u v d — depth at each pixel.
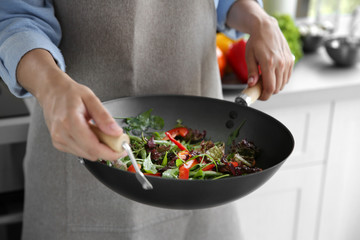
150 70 0.82
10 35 0.63
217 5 0.89
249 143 0.72
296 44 1.40
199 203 0.54
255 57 0.80
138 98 0.79
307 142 1.37
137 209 0.90
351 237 1.59
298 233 1.51
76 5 0.74
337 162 1.44
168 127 0.80
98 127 0.49
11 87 0.61
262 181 0.55
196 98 0.80
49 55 0.59
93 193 0.88
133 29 0.76
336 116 1.36
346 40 1.54
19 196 1.10
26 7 0.68
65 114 0.49
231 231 1.00
